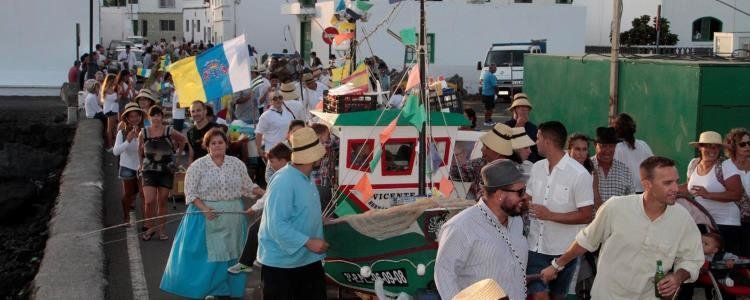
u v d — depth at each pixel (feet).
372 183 30.60
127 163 41.52
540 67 55.77
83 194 44.68
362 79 35.17
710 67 37.76
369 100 31.24
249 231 29.22
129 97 65.82
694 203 26.61
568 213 24.36
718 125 38.06
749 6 132.87
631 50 123.13
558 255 24.63
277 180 24.56
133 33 256.32
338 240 26.43
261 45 159.02
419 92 28.30
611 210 21.24
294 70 69.77
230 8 157.58
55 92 124.88
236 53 43.11
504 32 123.34
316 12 129.18
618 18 44.60
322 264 25.95
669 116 40.11
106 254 35.76
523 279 19.72
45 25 124.67
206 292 29.35
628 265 21.13
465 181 30.55
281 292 24.75
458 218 19.29
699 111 37.91
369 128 30.27
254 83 63.26
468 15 121.80
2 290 37.81
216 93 43.19
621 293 21.31
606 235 21.52
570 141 26.32
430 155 29.50
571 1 133.28
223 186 29.50
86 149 60.85
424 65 28.14
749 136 28.35
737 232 28.73
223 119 55.77
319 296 25.25
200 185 29.48
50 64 125.29
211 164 29.53
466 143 34.06
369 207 30.45
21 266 42.52
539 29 124.06
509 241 19.29
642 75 42.57
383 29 115.55
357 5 39.47
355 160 30.45
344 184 30.48
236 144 47.57
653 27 133.39
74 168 52.95
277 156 27.09
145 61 135.03
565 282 24.59
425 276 24.61
